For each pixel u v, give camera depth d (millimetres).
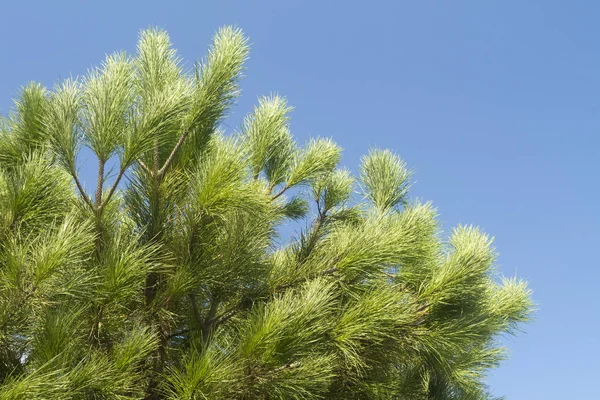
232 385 3283
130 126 3551
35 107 4109
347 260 3934
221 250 3930
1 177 3605
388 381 4367
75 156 3568
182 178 4074
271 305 3473
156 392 3721
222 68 3961
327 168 4777
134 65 4145
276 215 4582
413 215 4230
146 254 3727
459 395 4668
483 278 4008
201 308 4285
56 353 3051
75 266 3180
